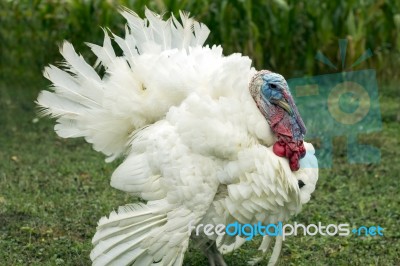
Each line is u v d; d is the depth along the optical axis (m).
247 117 5.73
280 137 5.78
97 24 13.73
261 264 6.82
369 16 13.80
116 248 5.77
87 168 9.49
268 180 5.61
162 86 6.02
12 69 14.41
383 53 14.17
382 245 7.21
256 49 13.45
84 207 8.04
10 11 14.55
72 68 6.39
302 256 6.92
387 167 9.73
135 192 5.94
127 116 6.20
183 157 5.66
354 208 8.23
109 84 6.24
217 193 5.75
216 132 5.55
